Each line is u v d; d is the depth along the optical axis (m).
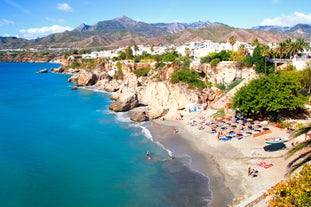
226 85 128.38
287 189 29.61
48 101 137.62
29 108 121.69
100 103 131.25
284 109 88.19
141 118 97.19
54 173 58.19
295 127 76.69
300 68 110.69
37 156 67.19
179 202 46.91
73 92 165.38
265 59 119.94
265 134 75.75
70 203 47.19
